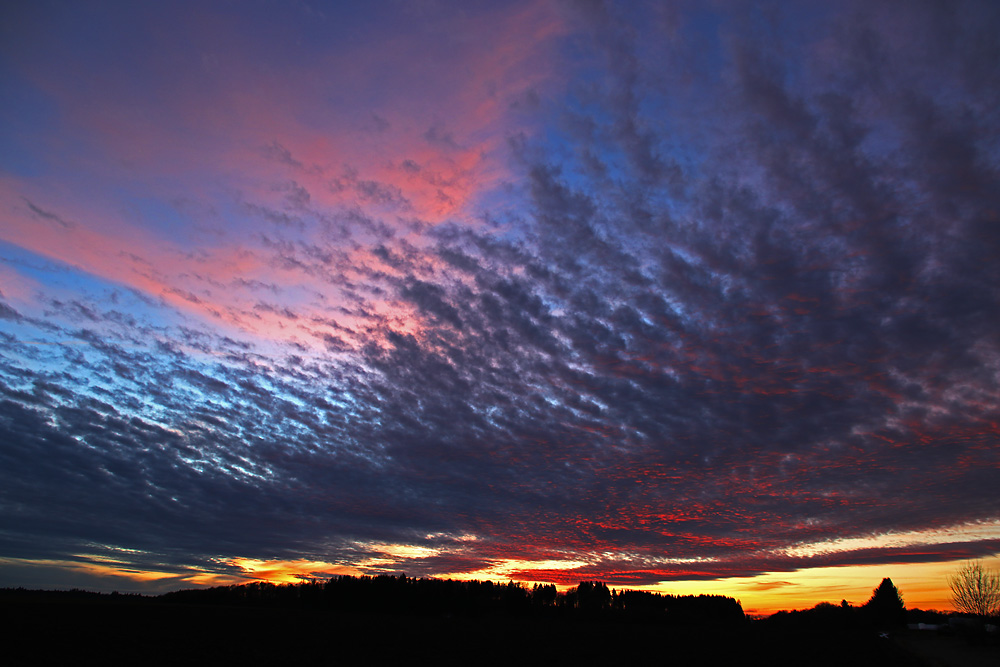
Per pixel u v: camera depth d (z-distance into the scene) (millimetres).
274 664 30297
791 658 38344
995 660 37125
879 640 53625
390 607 96688
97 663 28453
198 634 44750
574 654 39344
